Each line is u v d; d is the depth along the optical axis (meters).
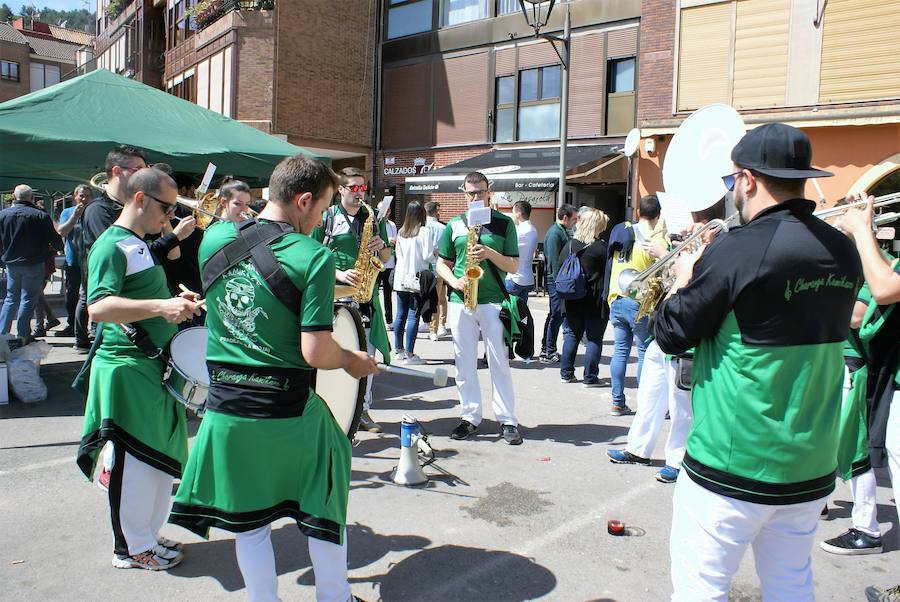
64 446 5.03
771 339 2.04
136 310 3.00
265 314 2.39
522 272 8.69
